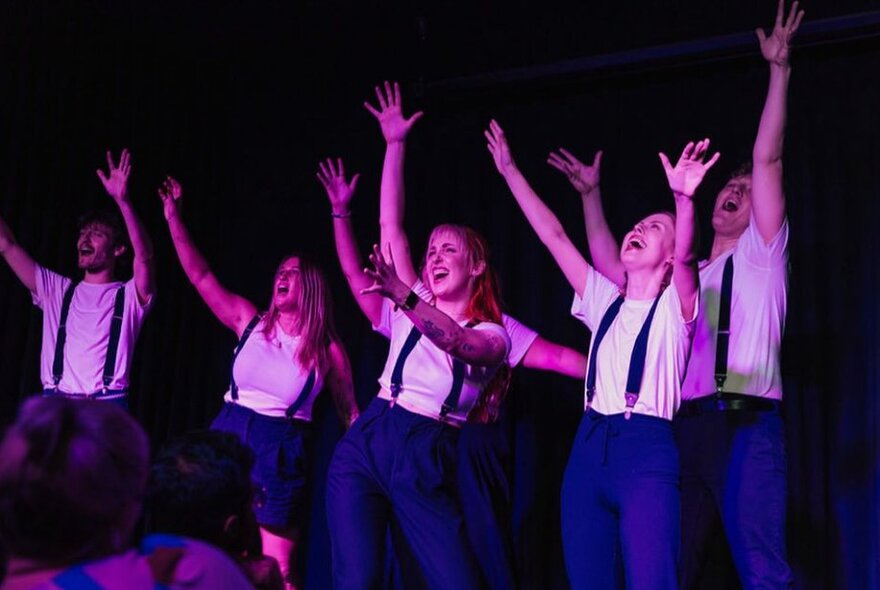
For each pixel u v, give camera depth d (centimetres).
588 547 302
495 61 455
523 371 425
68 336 409
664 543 285
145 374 484
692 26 418
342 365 400
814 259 379
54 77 480
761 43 321
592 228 374
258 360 385
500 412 405
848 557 356
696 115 414
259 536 179
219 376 495
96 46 493
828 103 389
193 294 502
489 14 452
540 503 414
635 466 293
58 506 120
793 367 376
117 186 407
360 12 461
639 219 416
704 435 324
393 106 364
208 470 167
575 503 306
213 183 512
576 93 439
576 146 436
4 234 415
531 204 353
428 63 471
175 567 143
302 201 490
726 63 406
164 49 507
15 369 453
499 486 381
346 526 300
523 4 444
